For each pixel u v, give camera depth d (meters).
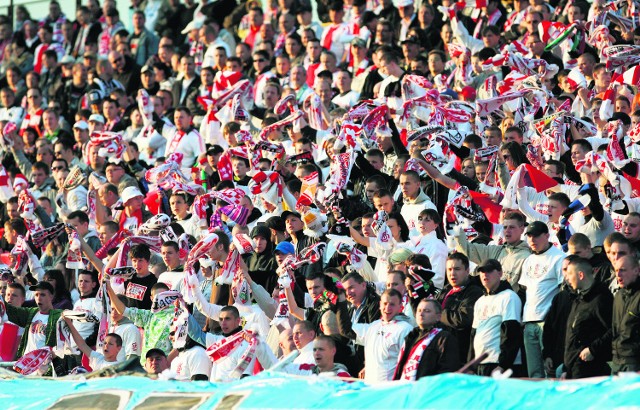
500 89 56.31
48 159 71.56
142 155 69.50
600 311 36.50
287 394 33.34
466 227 45.66
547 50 59.56
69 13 88.56
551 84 59.09
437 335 36.38
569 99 54.84
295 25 74.38
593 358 36.50
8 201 64.25
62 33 86.94
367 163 52.19
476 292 39.91
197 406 34.47
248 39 76.81
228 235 52.00
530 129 54.62
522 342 38.59
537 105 55.25
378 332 39.34
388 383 32.53
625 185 44.12
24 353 51.28
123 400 36.03
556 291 39.66
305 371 41.12
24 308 52.16
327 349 39.75
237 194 53.25
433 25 69.19
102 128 72.12
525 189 45.84
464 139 52.09
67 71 82.44
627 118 51.38
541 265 40.06
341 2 71.81
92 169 66.12
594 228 43.09
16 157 72.50
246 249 47.16
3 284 55.22
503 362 37.88
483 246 43.31
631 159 47.06
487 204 46.38
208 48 76.25
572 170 49.66
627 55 54.97
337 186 49.91
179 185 57.78
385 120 53.50
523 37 63.22
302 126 60.44
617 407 28.19
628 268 35.62
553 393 29.48
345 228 48.59
